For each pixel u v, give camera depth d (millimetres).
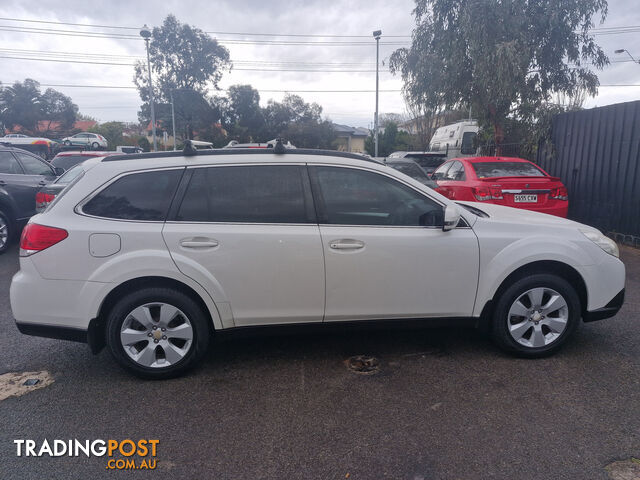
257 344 4039
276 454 2576
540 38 11133
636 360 3660
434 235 3480
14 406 3074
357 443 2658
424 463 2484
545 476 2371
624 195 7848
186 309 3322
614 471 2398
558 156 9695
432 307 3553
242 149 3545
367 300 3467
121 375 3500
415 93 12719
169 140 44750
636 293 5344
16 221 7852
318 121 45500
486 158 8320
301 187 3438
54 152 28266
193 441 2699
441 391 3215
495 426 2803
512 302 3588
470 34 10734
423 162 14688
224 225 3324
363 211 3479
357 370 3543
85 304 3225
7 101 51000
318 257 3363
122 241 3225
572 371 3484
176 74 39062
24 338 4184
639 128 7496
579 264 3598
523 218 3895
